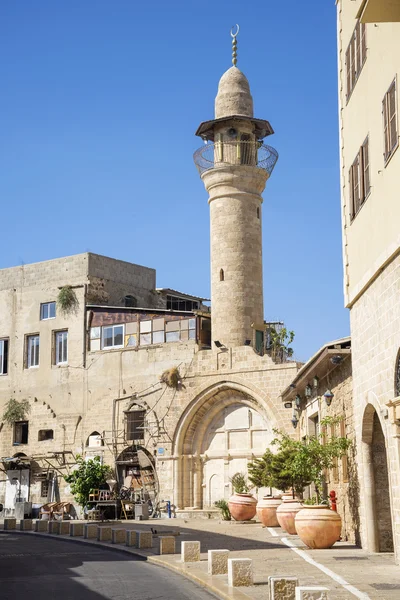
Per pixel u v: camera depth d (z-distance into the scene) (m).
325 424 24.62
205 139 45.31
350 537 23.56
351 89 21.41
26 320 50.78
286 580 12.73
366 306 19.94
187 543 20.28
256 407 41.22
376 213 18.67
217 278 42.69
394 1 15.80
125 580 17.41
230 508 35.47
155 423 43.75
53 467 47.47
